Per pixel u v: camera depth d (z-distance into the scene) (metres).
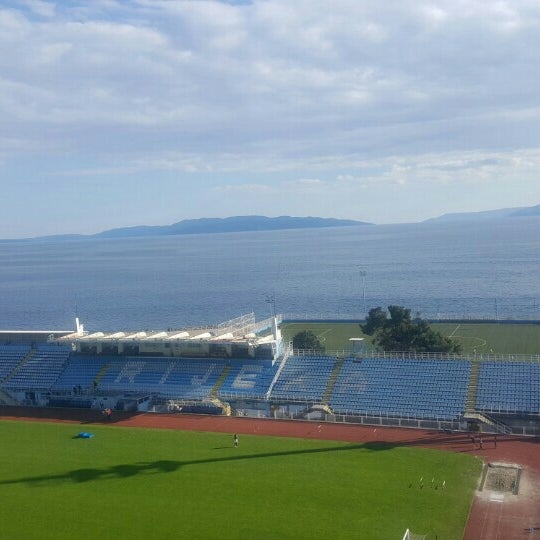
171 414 98.25
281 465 73.69
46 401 106.56
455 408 88.06
